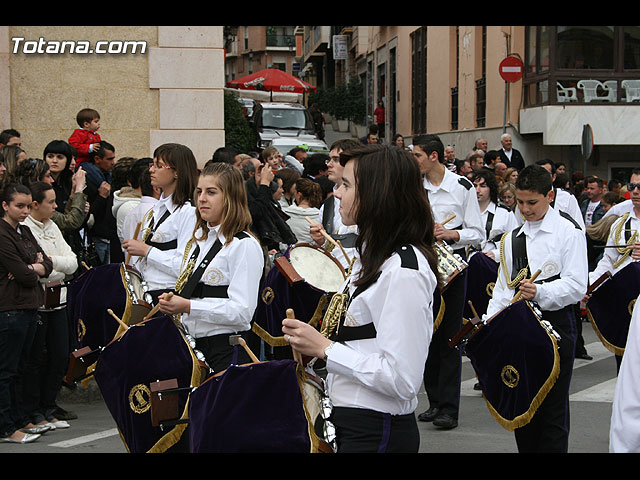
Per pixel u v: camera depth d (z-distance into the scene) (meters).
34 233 6.20
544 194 4.79
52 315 6.27
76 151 8.55
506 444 5.80
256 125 22.33
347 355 2.72
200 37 10.74
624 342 6.54
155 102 10.71
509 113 18.55
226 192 4.32
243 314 4.22
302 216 7.62
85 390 7.16
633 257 6.66
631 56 17.22
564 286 4.62
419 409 6.98
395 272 2.70
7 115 10.19
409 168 2.80
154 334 4.03
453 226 6.58
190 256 4.41
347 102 35.94
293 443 2.84
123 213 7.25
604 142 16.98
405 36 28.25
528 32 18.14
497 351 4.56
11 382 5.95
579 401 7.10
